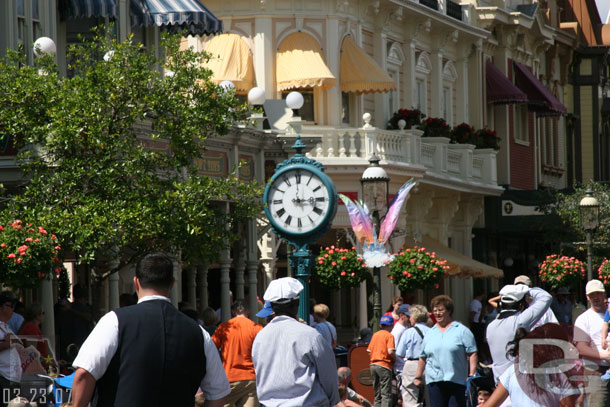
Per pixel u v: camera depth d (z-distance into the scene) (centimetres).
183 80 2117
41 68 2169
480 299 4753
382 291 4259
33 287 1864
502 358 1634
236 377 1898
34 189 1980
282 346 1248
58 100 2036
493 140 5278
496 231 5416
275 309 1286
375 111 4622
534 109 6119
